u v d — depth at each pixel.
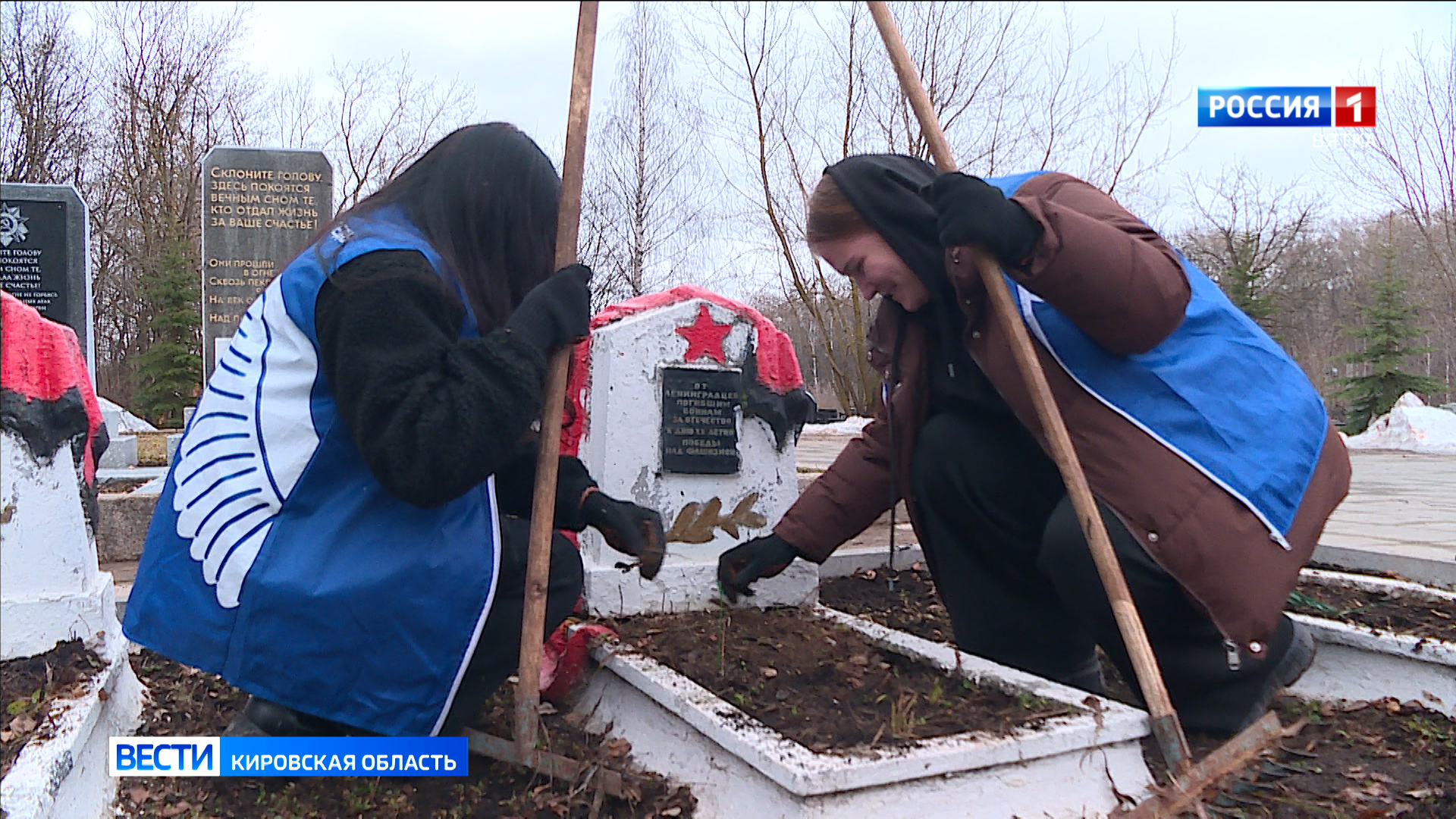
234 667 1.73
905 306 2.31
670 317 2.94
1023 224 1.82
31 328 2.12
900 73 2.04
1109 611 2.05
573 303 1.82
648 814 1.85
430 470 1.60
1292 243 28.77
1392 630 2.62
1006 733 1.78
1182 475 1.94
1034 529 2.37
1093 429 2.02
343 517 1.74
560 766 1.94
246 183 9.04
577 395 2.98
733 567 2.65
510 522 2.04
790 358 3.14
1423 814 1.90
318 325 1.70
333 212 9.39
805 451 11.56
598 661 2.36
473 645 1.79
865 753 1.66
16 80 22.75
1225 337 2.15
